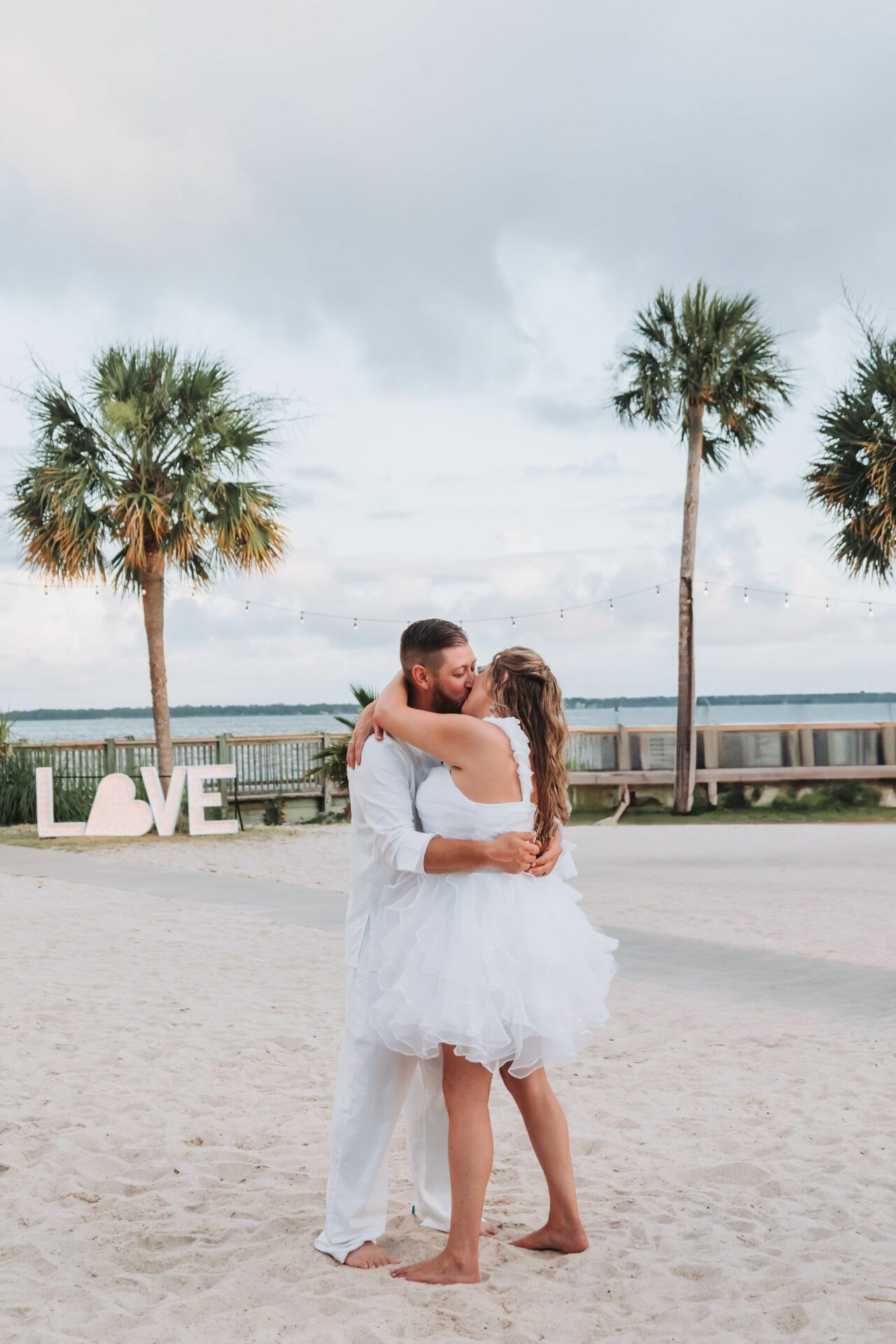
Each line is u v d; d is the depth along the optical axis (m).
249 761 20.41
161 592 18.33
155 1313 2.71
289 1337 2.56
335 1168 3.05
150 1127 4.29
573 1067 5.21
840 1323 2.64
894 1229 3.29
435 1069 3.24
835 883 11.43
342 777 19.34
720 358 19.30
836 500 19.77
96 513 17.67
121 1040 5.59
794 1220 3.36
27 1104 4.54
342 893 11.05
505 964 2.84
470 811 2.92
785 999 6.53
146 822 16.97
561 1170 3.11
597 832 17.59
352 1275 2.92
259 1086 4.86
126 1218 3.40
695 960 7.59
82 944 8.28
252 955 7.90
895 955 7.75
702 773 20.92
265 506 18.33
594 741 21.20
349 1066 3.06
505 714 3.05
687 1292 2.85
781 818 19.95
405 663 3.14
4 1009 6.20
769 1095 4.74
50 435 17.97
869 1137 4.19
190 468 17.56
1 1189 3.62
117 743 20.39
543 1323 2.66
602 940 3.15
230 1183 3.71
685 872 12.42
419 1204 3.29
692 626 20.50
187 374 17.89
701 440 20.61
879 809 20.73
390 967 2.91
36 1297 2.84
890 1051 5.44
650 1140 4.18
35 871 12.86
